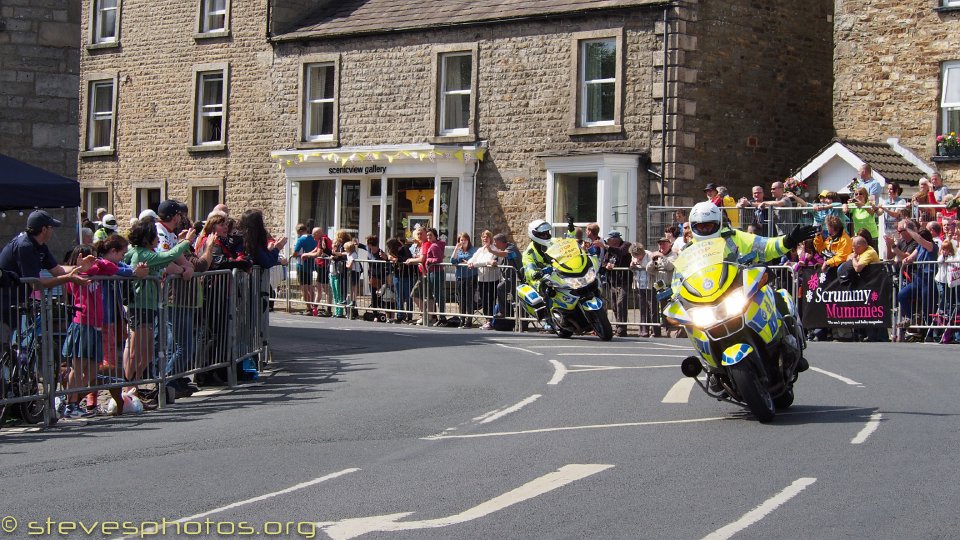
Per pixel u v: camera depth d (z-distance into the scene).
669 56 30.53
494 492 9.02
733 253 11.98
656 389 14.57
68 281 12.95
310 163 36.56
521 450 10.72
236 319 16.34
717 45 31.34
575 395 14.22
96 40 41.69
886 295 21.22
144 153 40.50
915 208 22.73
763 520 8.04
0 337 12.49
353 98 35.94
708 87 31.16
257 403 14.37
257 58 37.97
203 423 12.88
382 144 35.28
